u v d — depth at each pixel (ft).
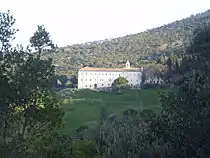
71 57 492.95
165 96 31.40
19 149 29.27
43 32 30.76
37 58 30.58
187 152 29.40
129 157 33.58
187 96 30.27
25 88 29.50
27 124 30.83
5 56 29.48
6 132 29.58
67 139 34.01
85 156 57.16
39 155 29.91
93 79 361.30
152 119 32.04
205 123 28.94
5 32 29.45
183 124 29.66
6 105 29.12
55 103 32.50
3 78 28.89
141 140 34.81
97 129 80.18
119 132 41.11
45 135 32.14
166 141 30.99
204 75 30.83
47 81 30.73
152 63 348.79
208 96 29.35
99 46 585.22
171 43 429.79
